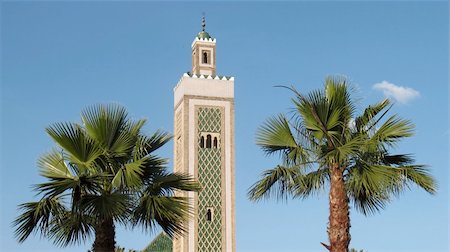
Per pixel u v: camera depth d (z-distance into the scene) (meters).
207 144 61.44
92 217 18.67
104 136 18.81
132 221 18.55
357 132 20.25
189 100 62.00
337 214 19.36
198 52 63.97
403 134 19.72
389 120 19.78
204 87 62.53
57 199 18.36
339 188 19.53
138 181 18.12
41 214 18.11
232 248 59.09
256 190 20.44
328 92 20.02
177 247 60.38
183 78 62.53
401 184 19.62
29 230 18.41
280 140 20.39
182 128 61.56
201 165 60.62
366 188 19.47
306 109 19.86
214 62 64.19
